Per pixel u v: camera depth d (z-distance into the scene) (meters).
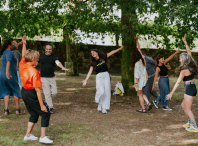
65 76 13.80
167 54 15.67
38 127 4.37
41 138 3.52
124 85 8.17
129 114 5.57
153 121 4.95
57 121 4.86
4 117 5.00
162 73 6.02
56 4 6.84
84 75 14.92
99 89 5.55
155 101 6.27
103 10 6.49
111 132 4.19
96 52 5.58
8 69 4.87
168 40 8.25
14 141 3.57
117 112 5.77
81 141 3.71
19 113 5.32
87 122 4.83
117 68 16.56
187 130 4.27
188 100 4.21
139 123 4.79
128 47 8.09
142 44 16.66
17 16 7.38
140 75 5.51
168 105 6.59
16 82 5.23
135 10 6.18
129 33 7.75
